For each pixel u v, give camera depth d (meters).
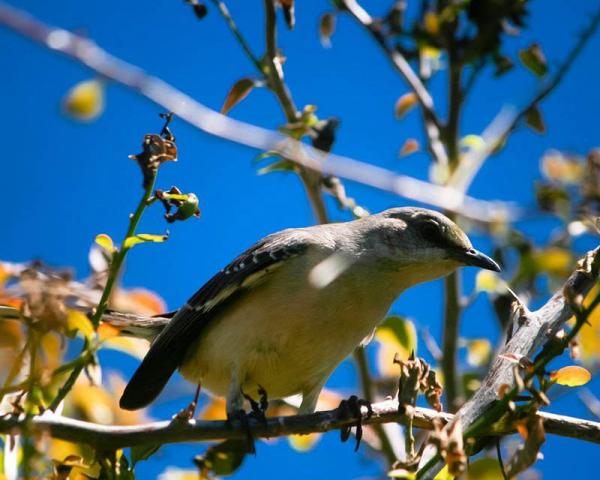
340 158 10.25
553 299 8.41
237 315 10.41
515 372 6.84
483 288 11.66
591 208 10.52
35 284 6.81
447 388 12.72
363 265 10.71
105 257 7.76
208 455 8.07
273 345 10.22
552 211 10.74
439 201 10.59
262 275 10.33
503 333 12.23
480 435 6.89
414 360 7.69
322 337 10.29
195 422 7.99
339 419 8.84
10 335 7.38
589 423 7.78
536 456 6.67
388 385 12.86
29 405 6.88
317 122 12.34
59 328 6.78
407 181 10.36
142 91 8.77
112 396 11.24
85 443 7.48
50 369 6.85
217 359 10.48
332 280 10.33
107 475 7.47
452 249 11.09
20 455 6.92
